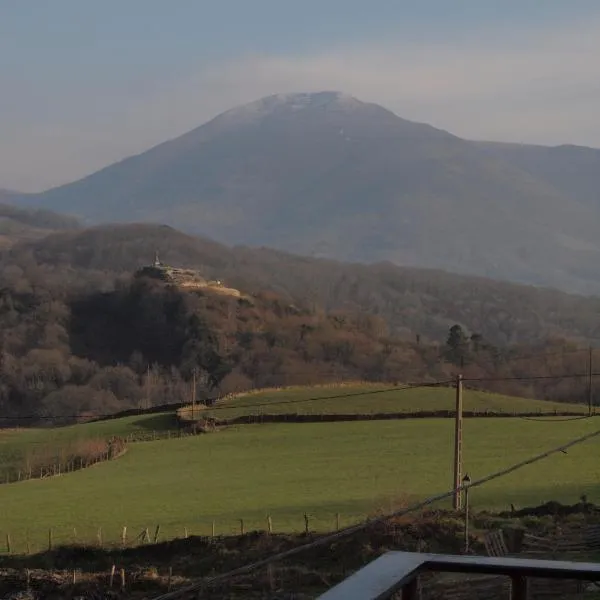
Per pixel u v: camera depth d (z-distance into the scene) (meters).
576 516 30.95
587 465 47.75
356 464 51.94
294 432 62.97
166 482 51.06
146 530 36.44
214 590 26.03
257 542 32.72
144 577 27.92
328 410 68.06
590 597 16.12
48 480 54.94
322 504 41.59
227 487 48.16
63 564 33.22
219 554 31.34
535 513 33.56
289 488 46.59
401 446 56.44
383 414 65.94
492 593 17.53
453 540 28.69
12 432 75.69
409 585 4.79
